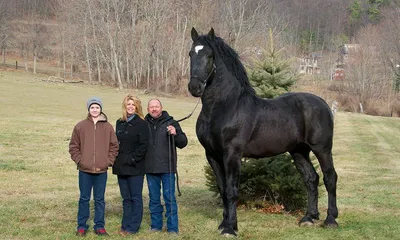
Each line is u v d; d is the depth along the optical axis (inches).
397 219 305.1
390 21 2561.5
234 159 252.8
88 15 2266.2
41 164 511.8
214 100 253.3
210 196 372.8
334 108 1205.1
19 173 456.4
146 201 353.1
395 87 2137.1
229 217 254.7
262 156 267.0
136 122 256.1
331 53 3120.1
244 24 2079.2
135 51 2123.5
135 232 259.8
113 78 2124.8
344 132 1031.6
